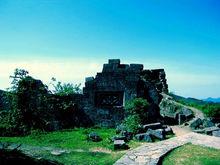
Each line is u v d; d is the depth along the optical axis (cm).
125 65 2042
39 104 1830
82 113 1950
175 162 1050
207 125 1853
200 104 2497
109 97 1991
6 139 1487
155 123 1766
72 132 1712
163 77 2569
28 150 1257
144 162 1022
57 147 1330
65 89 2017
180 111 2134
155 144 1338
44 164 1024
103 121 1928
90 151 1262
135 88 1956
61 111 1919
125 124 1700
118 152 1242
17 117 1722
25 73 1819
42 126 1756
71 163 1076
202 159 1083
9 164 961
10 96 1770
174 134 1689
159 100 2281
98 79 1983
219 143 1361
